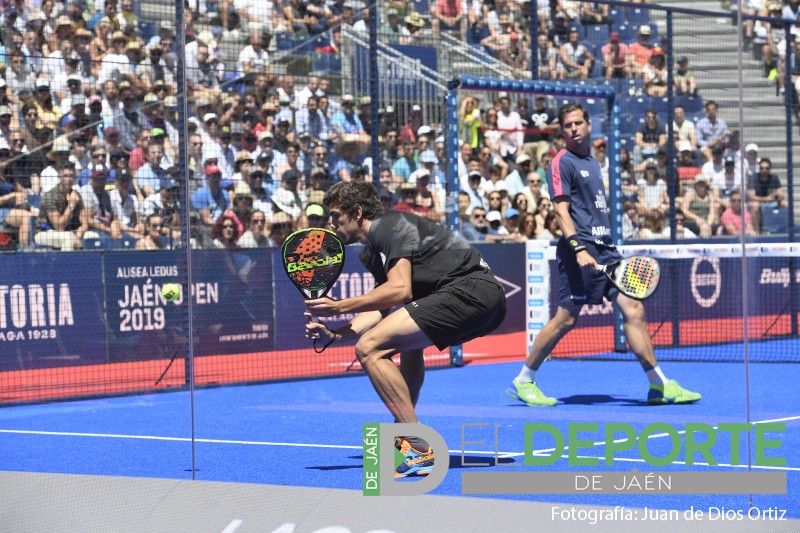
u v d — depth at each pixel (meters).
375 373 6.35
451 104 13.03
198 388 12.16
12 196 12.49
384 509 5.55
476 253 6.68
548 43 17.08
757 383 11.62
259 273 13.33
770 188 17.84
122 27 14.16
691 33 18.06
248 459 7.46
